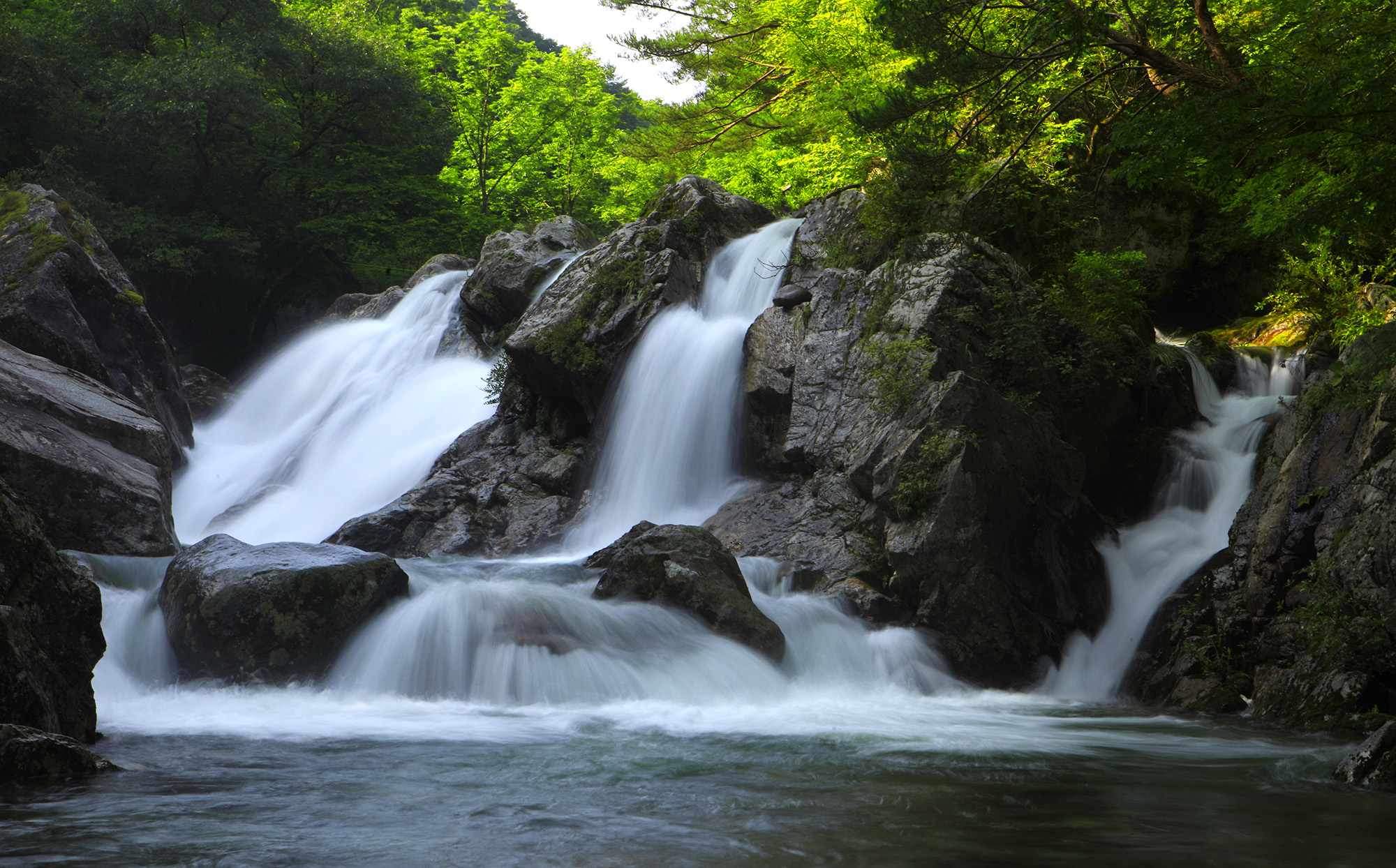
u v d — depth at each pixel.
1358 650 10.94
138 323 22.52
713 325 19.11
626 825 5.91
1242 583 13.16
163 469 16.45
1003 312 16.56
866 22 23.38
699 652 12.12
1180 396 17.52
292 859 5.12
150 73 34.88
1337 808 6.67
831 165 26.69
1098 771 8.02
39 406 15.13
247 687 11.02
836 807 6.47
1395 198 11.04
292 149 43.25
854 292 17.39
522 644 11.38
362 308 33.47
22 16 36.69
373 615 11.73
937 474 14.11
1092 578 14.88
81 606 8.53
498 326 27.31
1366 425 12.09
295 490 23.30
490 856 5.21
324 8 44.19
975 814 6.33
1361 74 10.45
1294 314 20.00
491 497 19.23
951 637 13.66
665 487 18.30
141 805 6.30
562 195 48.00
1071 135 21.22
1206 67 15.23
